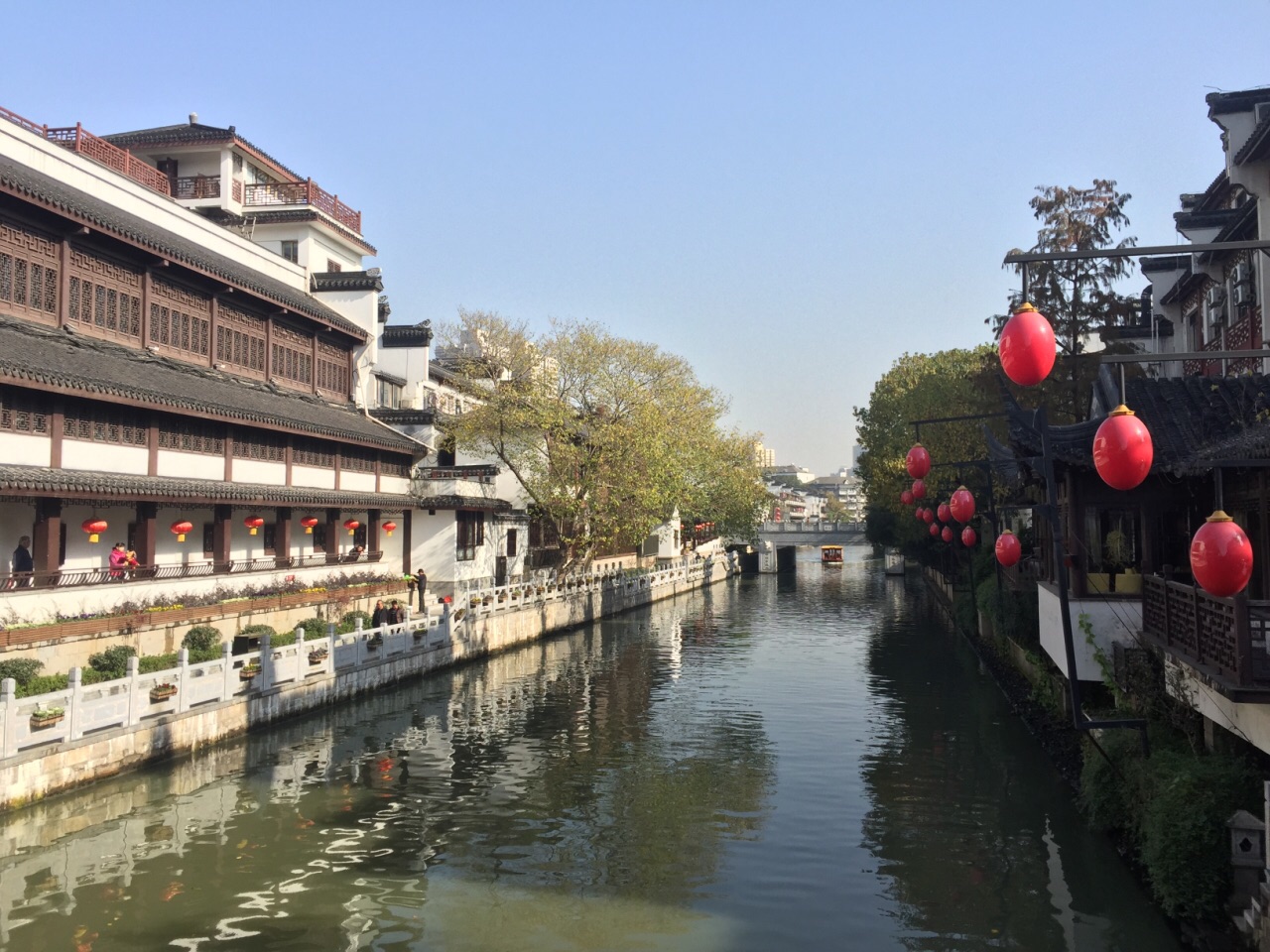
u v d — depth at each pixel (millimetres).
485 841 14602
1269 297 19219
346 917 11805
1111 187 28062
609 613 47656
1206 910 10672
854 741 21172
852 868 13547
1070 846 14305
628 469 39812
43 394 20828
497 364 40375
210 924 11562
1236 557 8352
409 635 27703
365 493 34969
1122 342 28094
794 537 88375
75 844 14258
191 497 23844
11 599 18312
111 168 30312
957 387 41312
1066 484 17484
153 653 21344
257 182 44906
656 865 13641
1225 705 10812
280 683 21406
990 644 32031
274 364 34562
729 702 25656
